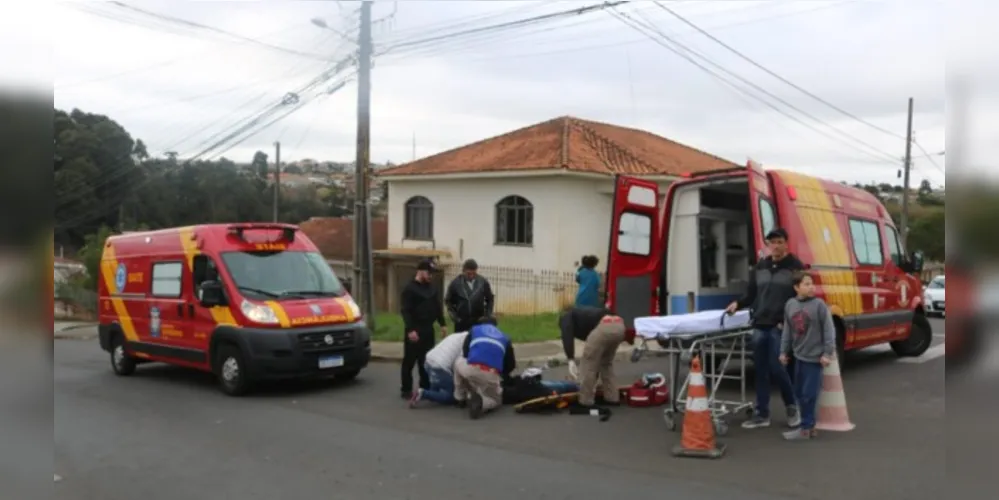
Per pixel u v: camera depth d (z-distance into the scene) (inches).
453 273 1005.2
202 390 435.8
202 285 422.0
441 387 378.9
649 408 362.0
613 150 1006.4
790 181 398.6
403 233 1087.0
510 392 368.5
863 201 469.4
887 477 242.7
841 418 312.0
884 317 456.1
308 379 463.2
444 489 240.5
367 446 298.0
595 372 354.3
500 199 975.0
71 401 403.2
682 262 423.2
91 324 1043.3
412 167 1083.3
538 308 924.0
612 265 417.4
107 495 239.3
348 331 431.8
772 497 226.1
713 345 322.7
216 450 295.6
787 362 300.7
